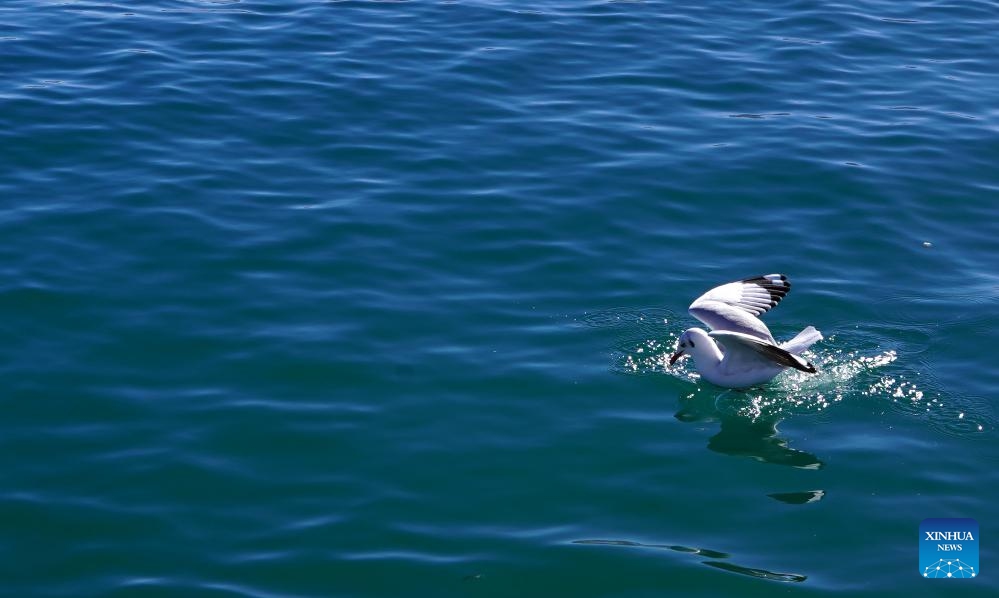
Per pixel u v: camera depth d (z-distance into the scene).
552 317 18.92
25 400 16.52
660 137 24.91
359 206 21.97
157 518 14.44
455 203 22.16
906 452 16.00
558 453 15.87
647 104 26.47
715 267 20.38
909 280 20.16
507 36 30.03
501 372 17.50
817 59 29.25
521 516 14.67
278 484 15.07
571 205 22.17
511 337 18.38
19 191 22.03
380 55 28.67
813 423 16.75
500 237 21.09
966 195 22.92
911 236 21.52
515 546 14.12
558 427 16.41
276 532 14.26
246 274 19.77
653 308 19.20
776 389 17.53
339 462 15.51
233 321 18.50
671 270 20.27
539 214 21.84
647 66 28.45
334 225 21.30
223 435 15.94
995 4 33.78
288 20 30.80
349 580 13.51
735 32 30.88
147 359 17.53
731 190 22.86
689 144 24.61
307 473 15.29
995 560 13.94
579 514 14.73
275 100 26.12
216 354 17.69
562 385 17.30
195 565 13.72
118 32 29.55
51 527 14.23
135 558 13.81
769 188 22.97
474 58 28.61
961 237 21.55
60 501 14.66
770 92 27.28
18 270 19.55
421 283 19.70
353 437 15.98
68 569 13.63
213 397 16.72
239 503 14.73
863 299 19.56
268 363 17.50
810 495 15.15
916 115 26.25
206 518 14.46
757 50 29.70
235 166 23.31
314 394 16.86
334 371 17.38
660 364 17.95
